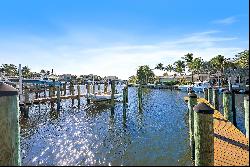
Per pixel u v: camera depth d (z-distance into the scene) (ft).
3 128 24.57
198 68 342.85
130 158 51.80
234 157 34.14
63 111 119.24
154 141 62.54
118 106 137.28
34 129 83.51
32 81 135.54
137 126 83.66
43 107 132.05
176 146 56.39
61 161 52.75
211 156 26.53
